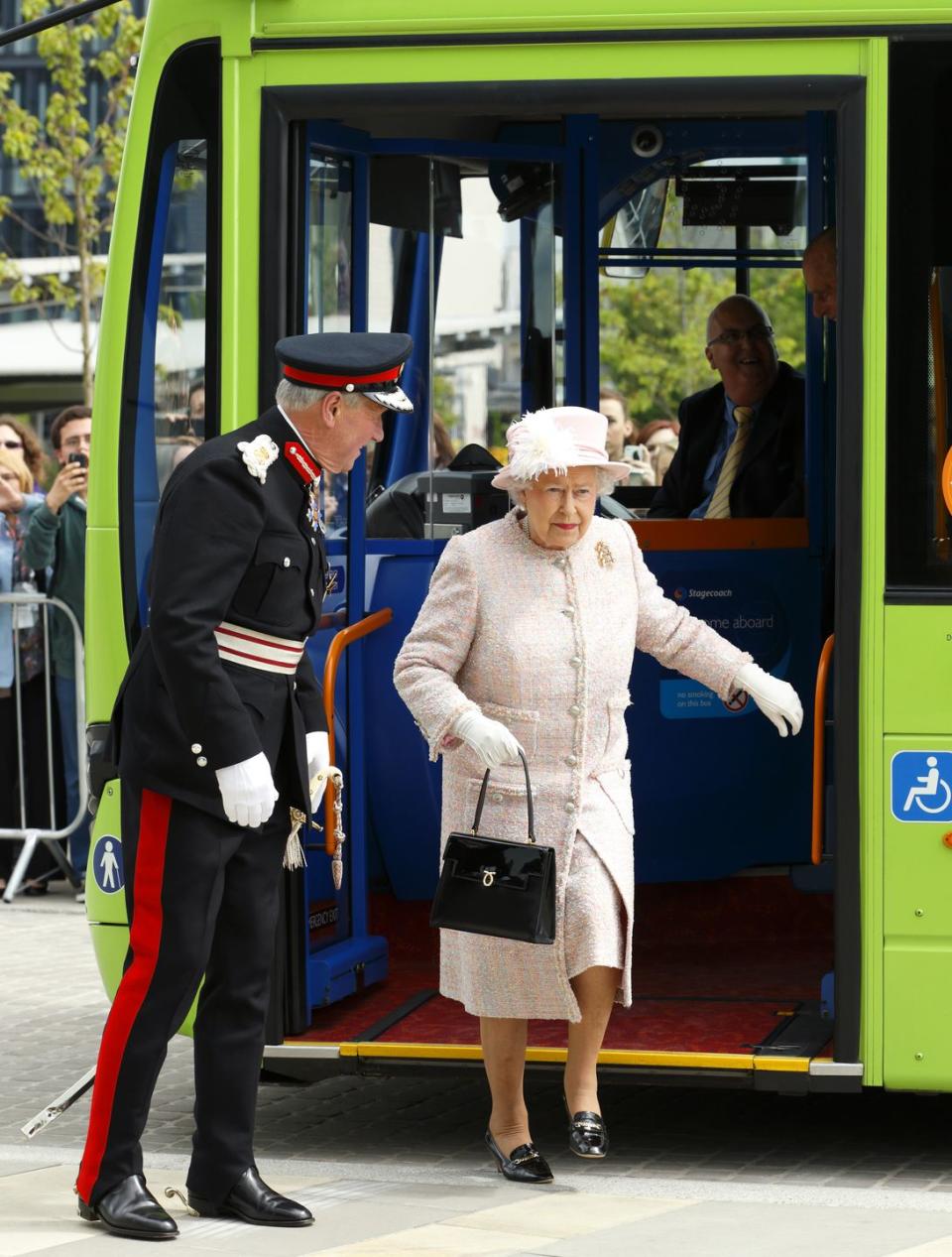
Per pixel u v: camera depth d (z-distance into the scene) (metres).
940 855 13.73
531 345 17.75
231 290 14.47
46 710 27.53
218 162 14.52
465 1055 14.44
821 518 18.16
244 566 12.53
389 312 16.80
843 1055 13.88
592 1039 13.55
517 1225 12.85
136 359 15.14
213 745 12.30
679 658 13.80
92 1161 12.86
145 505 15.23
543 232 17.75
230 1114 13.06
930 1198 13.62
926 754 13.73
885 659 13.77
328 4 14.27
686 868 18.16
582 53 14.01
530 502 13.34
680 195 18.92
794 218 19.06
